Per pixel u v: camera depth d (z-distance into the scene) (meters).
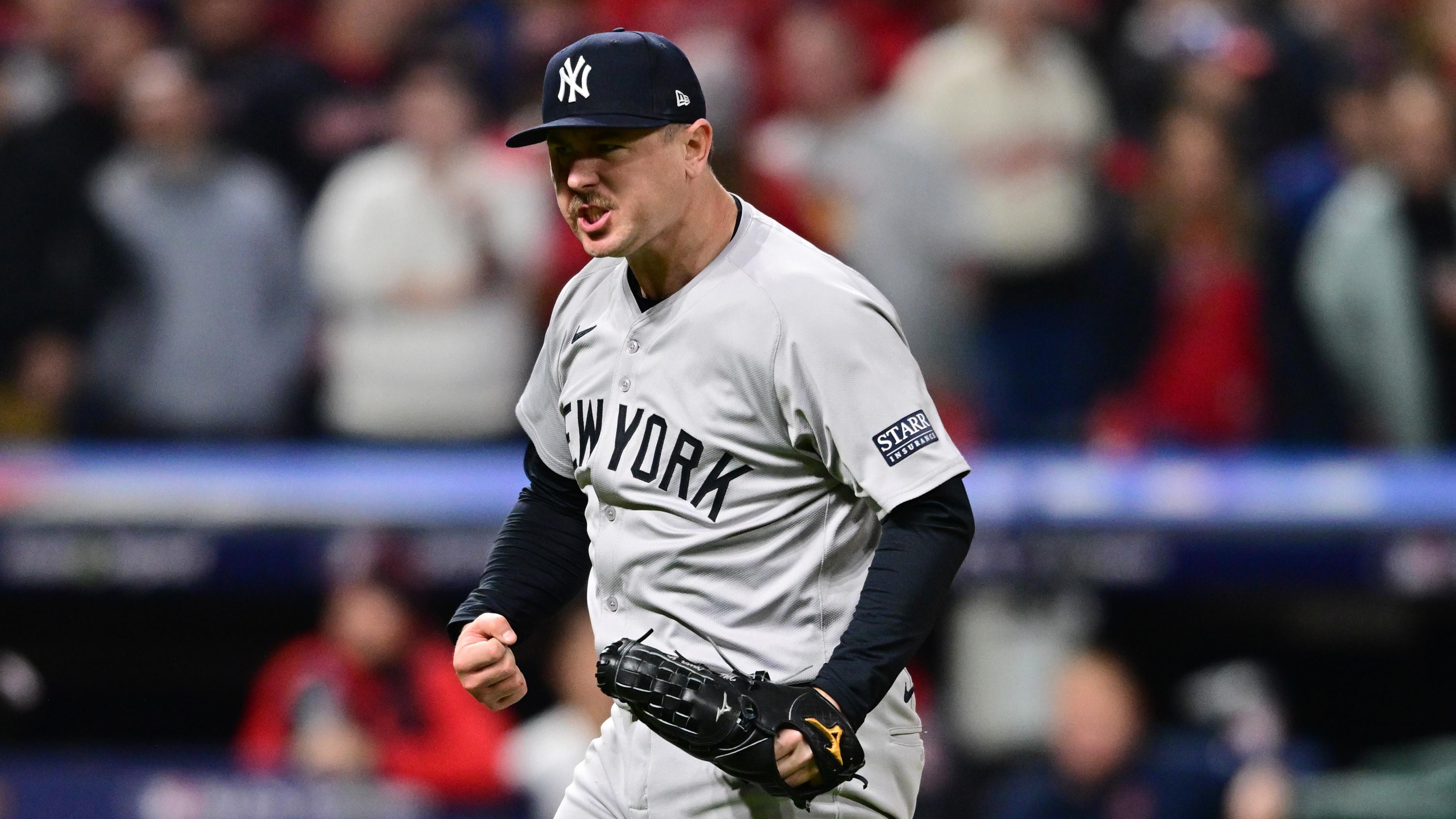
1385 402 29.66
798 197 28.47
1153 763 25.80
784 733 11.27
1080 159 31.22
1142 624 29.50
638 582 12.34
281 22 34.41
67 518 27.77
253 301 30.59
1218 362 30.17
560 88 11.64
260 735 27.08
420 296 29.39
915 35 35.78
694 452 12.03
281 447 29.70
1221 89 31.69
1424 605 28.94
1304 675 29.67
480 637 12.42
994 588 27.70
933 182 29.91
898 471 11.62
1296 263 30.55
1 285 30.16
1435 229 29.67
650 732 12.71
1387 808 24.67
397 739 26.12
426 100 29.50
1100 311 30.80
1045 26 31.97
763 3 33.69
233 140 31.58
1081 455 28.78
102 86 31.31
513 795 26.00
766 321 11.83
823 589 12.24
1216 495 27.39
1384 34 33.69
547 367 13.25
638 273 12.33
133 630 29.33
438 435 29.55
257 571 27.69
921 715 27.67
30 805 25.03
